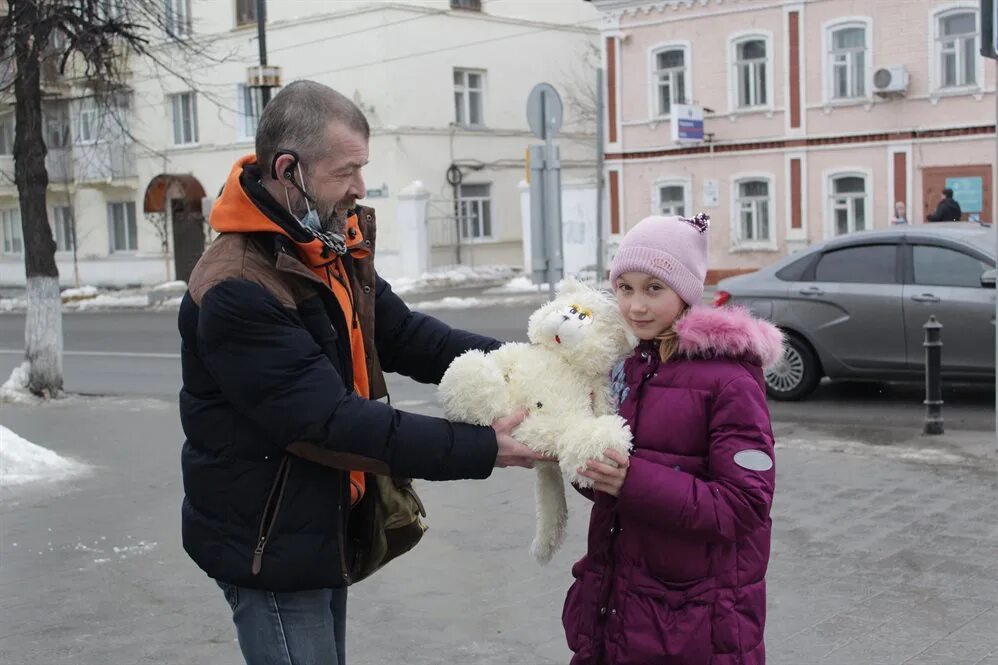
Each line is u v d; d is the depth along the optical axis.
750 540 2.79
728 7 26.31
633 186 28.39
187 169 34.97
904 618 4.96
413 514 3.20
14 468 8.53
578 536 6.37
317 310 2.80
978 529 6.25
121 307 31.03
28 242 12.92
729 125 26.67
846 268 10.80
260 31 19.62
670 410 2.76
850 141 25.02
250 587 2.79
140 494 7.81
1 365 18.02
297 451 2.72
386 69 31.02
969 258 10.17
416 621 5.16
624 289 2.88
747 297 11.25
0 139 36.91
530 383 2.80
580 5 35.91
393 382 13.50
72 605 5.46
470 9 32.94
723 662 2.71
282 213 2.72
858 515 6.63
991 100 23.11
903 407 10.53
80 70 14.47
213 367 2.68
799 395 11.06
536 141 34.84
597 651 2.85
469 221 33.28
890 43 24.23
